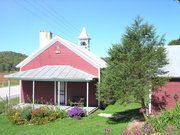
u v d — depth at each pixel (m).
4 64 78.81
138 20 10.43
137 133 7.58
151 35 10.27
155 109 12.44
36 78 15.26
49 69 16.64
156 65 9.86
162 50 9.89
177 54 13.98
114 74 9.74
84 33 26.20
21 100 18.42
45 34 20.80
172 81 12.24
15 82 47.25
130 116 12.73
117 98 9.69
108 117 12.82
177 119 8.03
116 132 8.69
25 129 10.39
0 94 25.25
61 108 15.09
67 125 10.93
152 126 7.89
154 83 9.98
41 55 17.97
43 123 11.45
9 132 9.88
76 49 16.91
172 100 12.23
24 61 18.33
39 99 18.02
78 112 12.66
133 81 9.42
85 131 9.33
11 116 11.98
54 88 17.66
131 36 10.42
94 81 16.61
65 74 15.12
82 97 16.97
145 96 9.82
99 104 16.47
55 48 17.59
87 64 16.64
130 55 9.70
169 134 7.11
